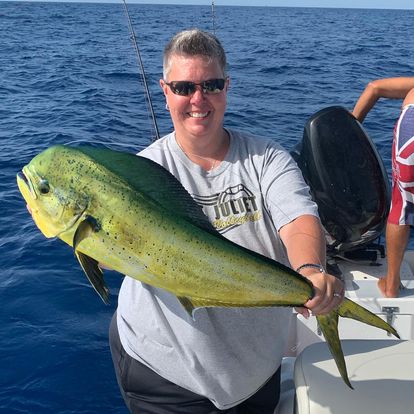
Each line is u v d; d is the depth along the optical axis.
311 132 3.46
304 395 2.09
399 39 38.28
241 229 2.07
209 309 2.08
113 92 15.75
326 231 3.48
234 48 27.72
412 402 2.04
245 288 1.65
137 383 2.32
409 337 3.16
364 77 18.83
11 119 12.16
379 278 3.37
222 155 2.10
